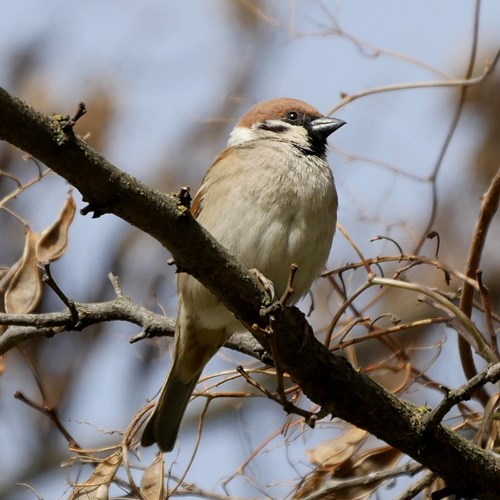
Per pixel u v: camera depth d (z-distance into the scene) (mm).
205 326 9273
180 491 8500
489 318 8188
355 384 7922
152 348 12164
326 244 9531
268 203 9219
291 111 10539
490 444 8422
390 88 10219
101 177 6629
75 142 6488
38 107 11602
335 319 8477
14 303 8727
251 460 8898
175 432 9359
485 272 11828
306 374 7922
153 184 11578
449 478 8023
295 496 8734
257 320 7625
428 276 11773
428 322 8617
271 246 9172
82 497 7914
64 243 8867
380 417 7945
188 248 7125
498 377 7375
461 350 8750
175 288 11867
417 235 11539
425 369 9211
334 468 8781
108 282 11953
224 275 7367
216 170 9562
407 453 8008
